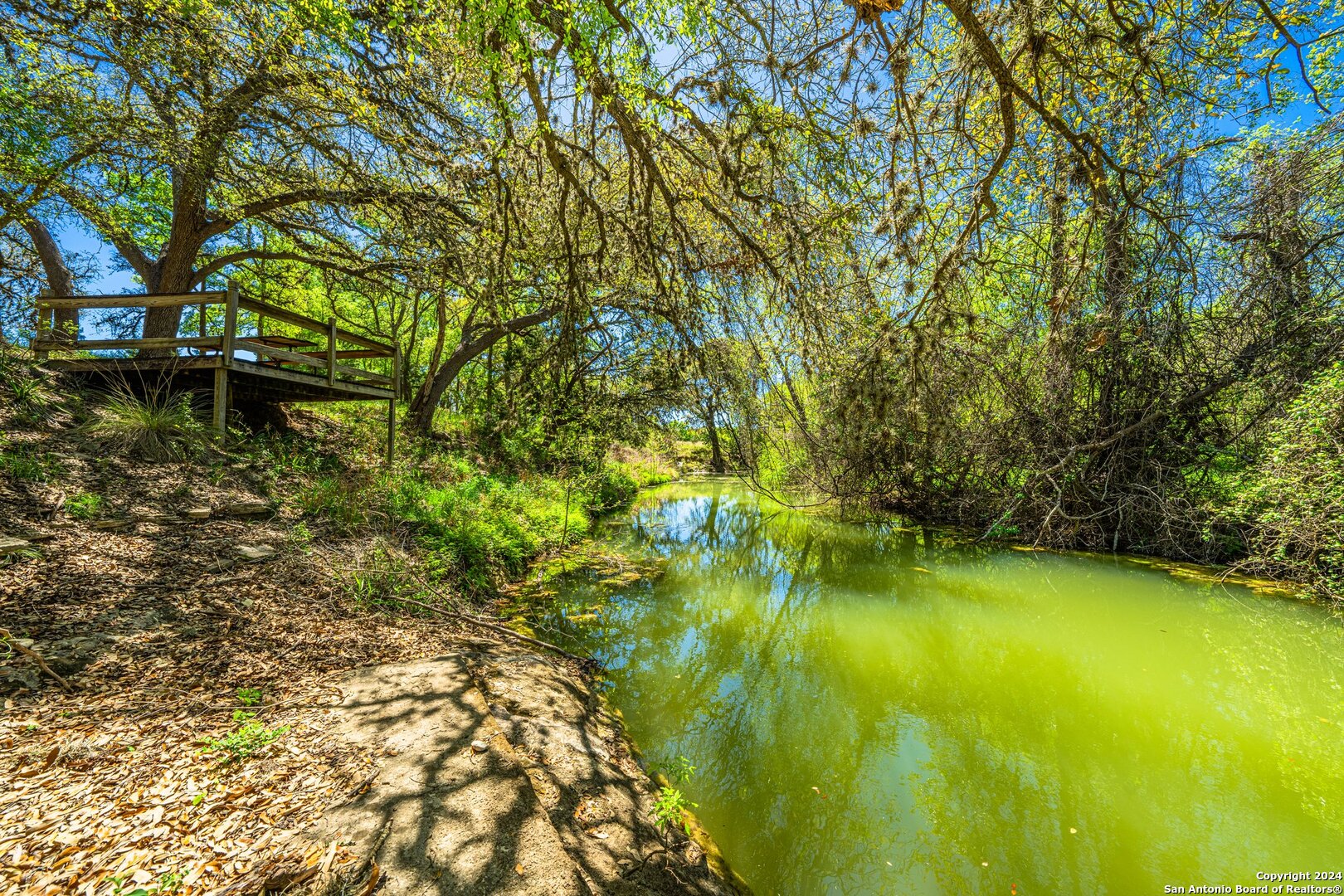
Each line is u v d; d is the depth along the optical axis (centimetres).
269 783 199
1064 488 874
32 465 428
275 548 455
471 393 1644
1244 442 736
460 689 301
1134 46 324
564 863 180
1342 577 601
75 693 237
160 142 614
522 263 558
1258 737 374
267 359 786
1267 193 640
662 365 529
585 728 324
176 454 545
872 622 602
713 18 323
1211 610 619
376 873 162
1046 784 329
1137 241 593
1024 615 616
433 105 525
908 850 275
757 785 325
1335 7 469
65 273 991
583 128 439
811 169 388
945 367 457
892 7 300
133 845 159
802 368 464
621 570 778
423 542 584
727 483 2355
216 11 503
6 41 537
